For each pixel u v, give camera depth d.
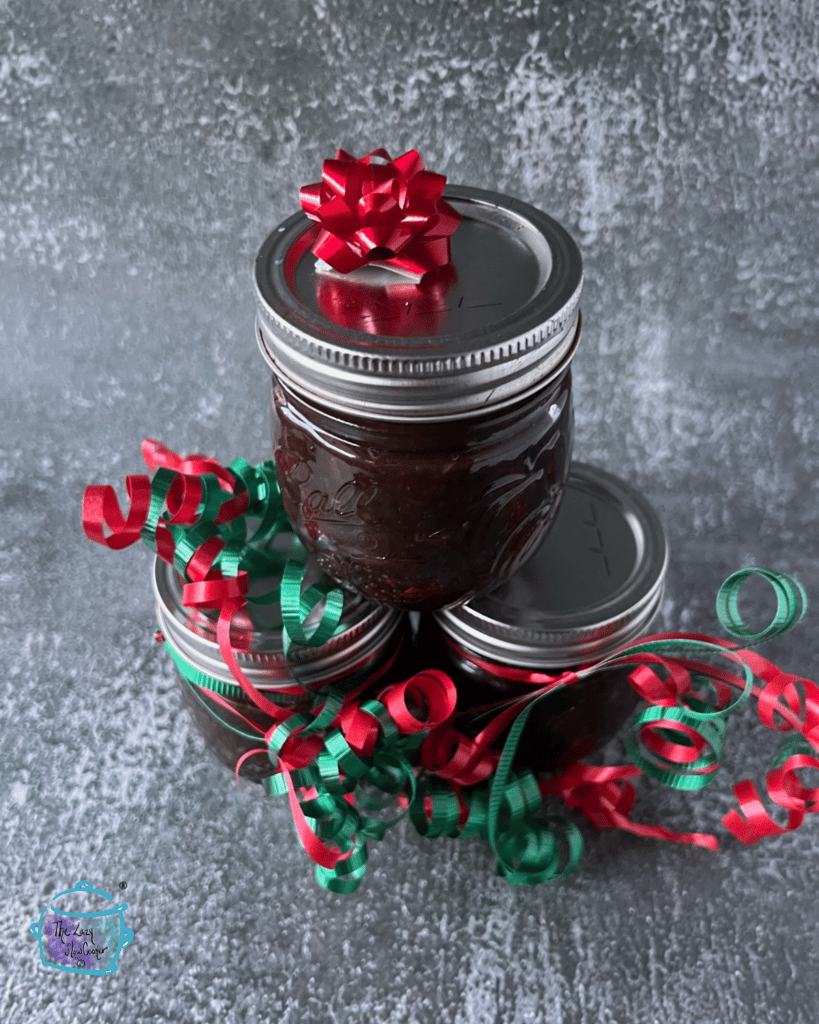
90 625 0.48
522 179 0.47
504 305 0.35
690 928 0.39
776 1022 0.38
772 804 0.42
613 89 0.45
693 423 0.53
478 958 0.39
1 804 0.42
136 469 0.53
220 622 0.38
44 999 0.38
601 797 0.41
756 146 0.47
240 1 0.44
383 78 0.45
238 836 0.41
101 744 0.44
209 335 0.51
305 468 0.36
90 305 0.51
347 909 0.40
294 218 0.38
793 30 0.44
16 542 0.51
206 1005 0.38
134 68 0.45
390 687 0.40
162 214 0.48
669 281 0.50
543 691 0.39
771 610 0.48
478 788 0.42
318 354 0.33
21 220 0.49
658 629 0.47
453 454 0.34
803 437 0.53
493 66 0.45
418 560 0.36
